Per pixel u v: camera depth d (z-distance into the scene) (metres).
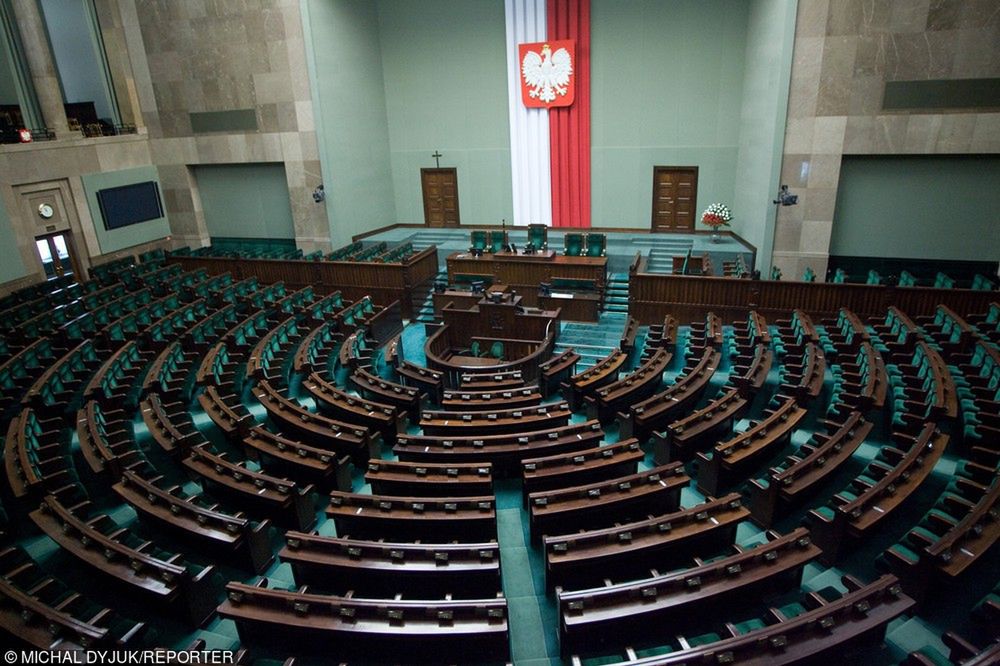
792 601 5.83
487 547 5.87
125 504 7.89
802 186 15.55
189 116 20.91
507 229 21.95
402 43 21.23
